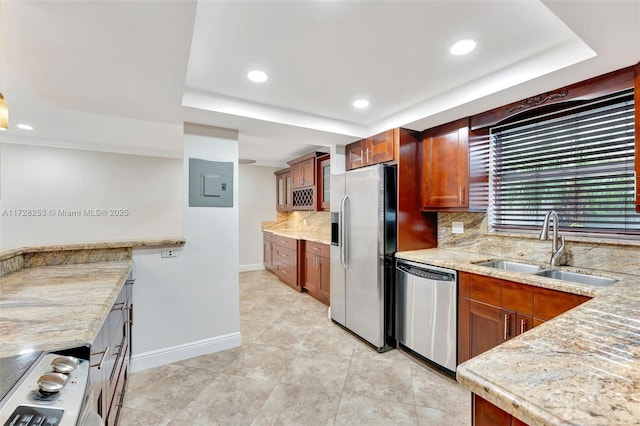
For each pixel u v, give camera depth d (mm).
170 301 2482
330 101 2422
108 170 4570
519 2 1265
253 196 6152
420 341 2451
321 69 1874
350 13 1333
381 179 2676
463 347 2121
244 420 1778
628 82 1614
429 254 2609
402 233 2775
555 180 2178
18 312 1143
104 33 1290
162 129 3445
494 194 2561
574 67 1606
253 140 3947
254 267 6188
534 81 1778
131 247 2340
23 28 1247
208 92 2213
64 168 4281
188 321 2555
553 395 575
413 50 1655
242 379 2209
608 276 1770
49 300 1292
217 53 1677
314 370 2330
